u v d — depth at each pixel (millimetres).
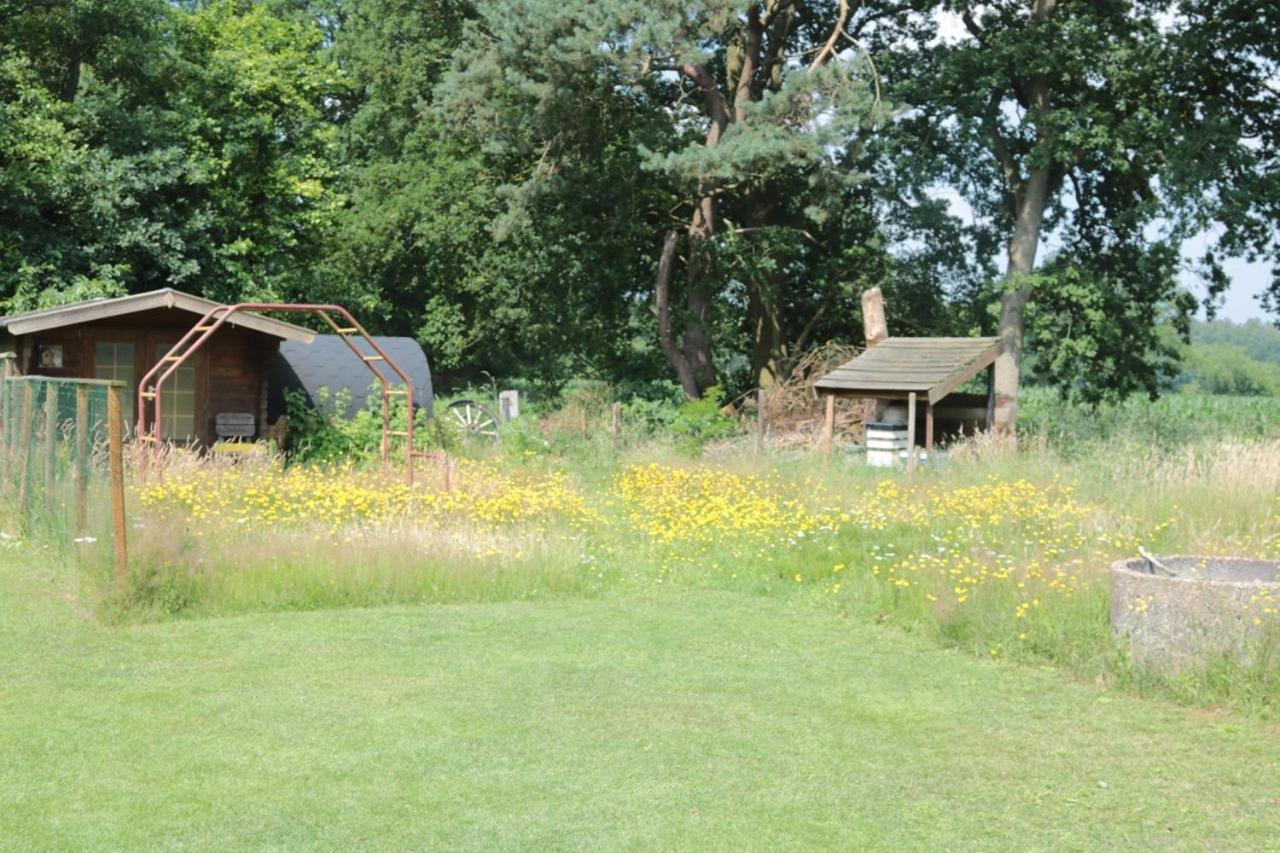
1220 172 31656
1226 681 8492
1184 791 6719
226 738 7453
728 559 14312
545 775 6867
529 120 35031
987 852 5871
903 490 18766
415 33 44656
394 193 45312
